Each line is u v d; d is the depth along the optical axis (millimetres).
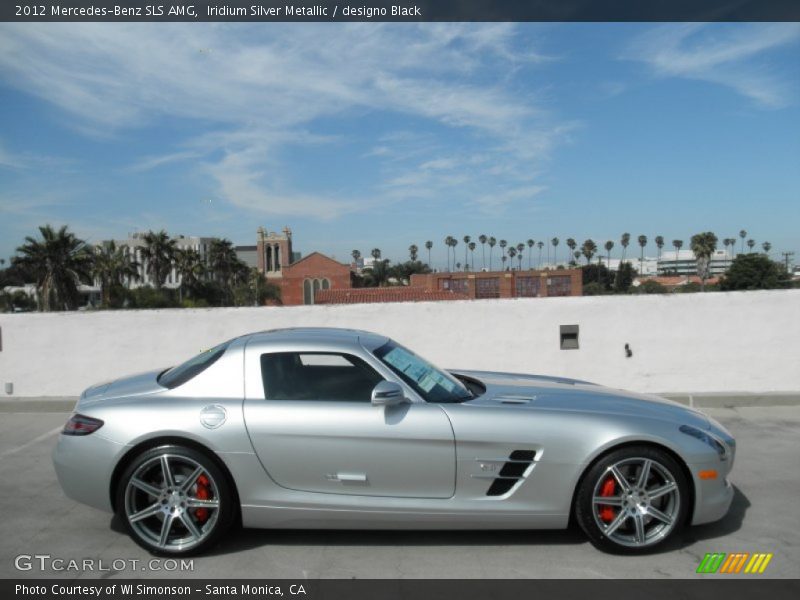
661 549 4027
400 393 3918
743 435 6883
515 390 4625
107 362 9039
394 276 125250
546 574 3709
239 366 4191
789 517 4562
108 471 3928
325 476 3938
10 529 4453
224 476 3943
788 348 8539
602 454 3951
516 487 3934
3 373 9023
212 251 86875
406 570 3768
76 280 57812
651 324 8711
